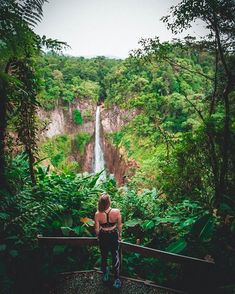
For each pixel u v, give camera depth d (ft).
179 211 23.09
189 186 28.09
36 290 13.92
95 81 265.13
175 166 30.19
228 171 25.79
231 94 27.71
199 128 27.27
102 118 217.15
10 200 15.52
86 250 17.75
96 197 23.79
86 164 216.33
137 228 20.70
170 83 116.78
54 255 16.37
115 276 13.98
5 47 9.18
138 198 25.32
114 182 30.76
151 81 140.26
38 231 16.47
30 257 14.92
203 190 26.78
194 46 27.78
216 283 13.91
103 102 257.34
